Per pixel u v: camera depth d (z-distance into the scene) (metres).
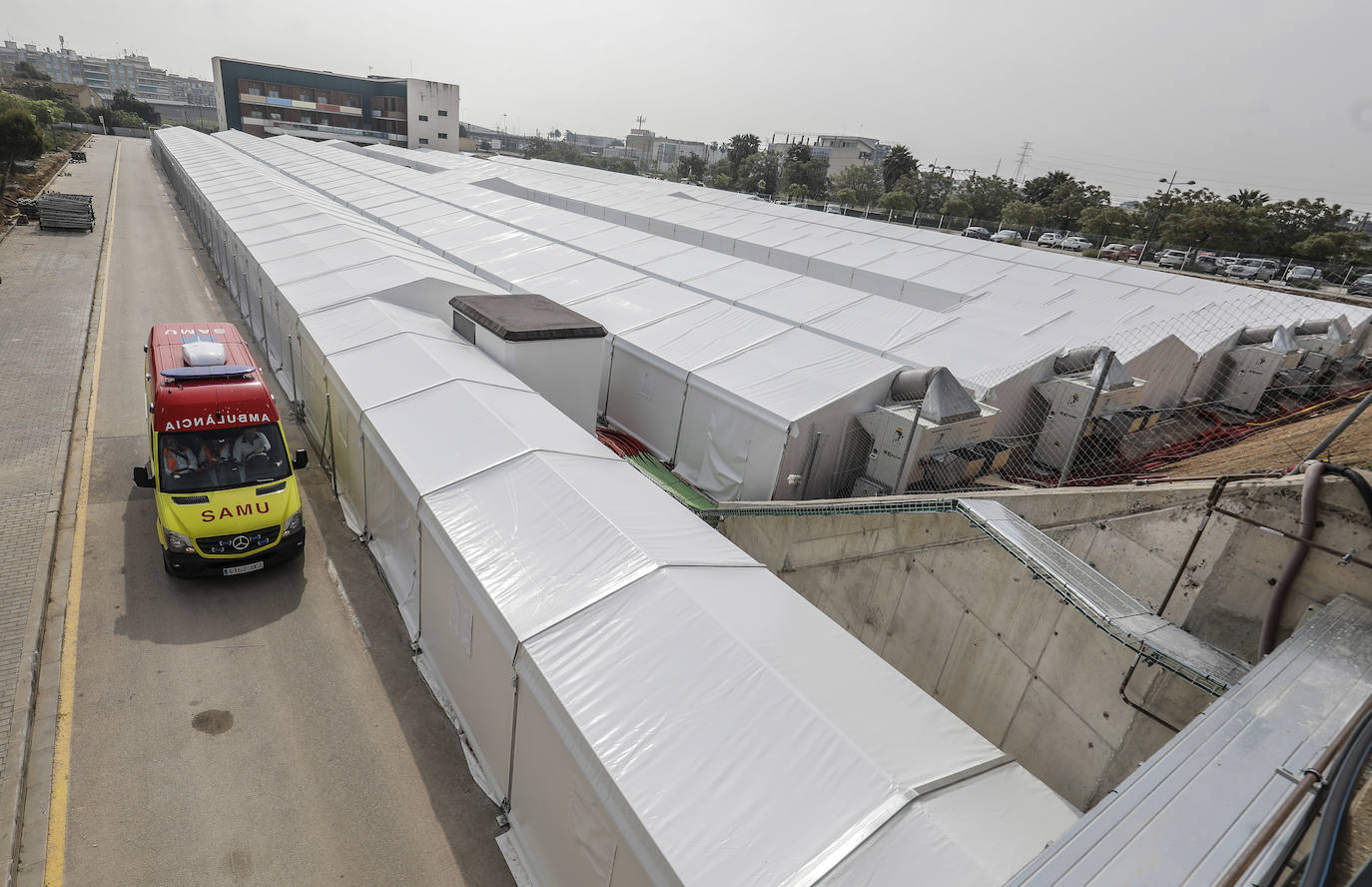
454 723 7.88
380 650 8.94
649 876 4.50
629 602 6.46
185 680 7.98
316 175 39.06
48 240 28.39
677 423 13.32
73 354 16.56
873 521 9.74
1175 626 6.61
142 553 9.93
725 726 5.29
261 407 9.91
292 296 14.65
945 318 17.00
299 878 6.14
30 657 7.78
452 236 23.58
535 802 6.21
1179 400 16.41
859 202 78.19
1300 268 45.09
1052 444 12.94
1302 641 5.07
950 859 4.43
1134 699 6.82
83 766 6.77
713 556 7.54
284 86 82.81
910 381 12.01
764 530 11.55
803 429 11.21
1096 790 7.29
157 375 10.01
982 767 5.32
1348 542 5.39
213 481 9.41
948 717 5.82
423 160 55.41
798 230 32.31
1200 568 6.62
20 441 12.28
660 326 15.20
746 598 6.81
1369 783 3.64
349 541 11.05
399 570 9.60
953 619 8.88
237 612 9.16
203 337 11.48
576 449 9.51
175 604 9.09
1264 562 6.04
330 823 6.67
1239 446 11.95
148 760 6.95
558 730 5.50
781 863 4.35
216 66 78.12
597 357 13.10
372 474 10.18
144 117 114.94
